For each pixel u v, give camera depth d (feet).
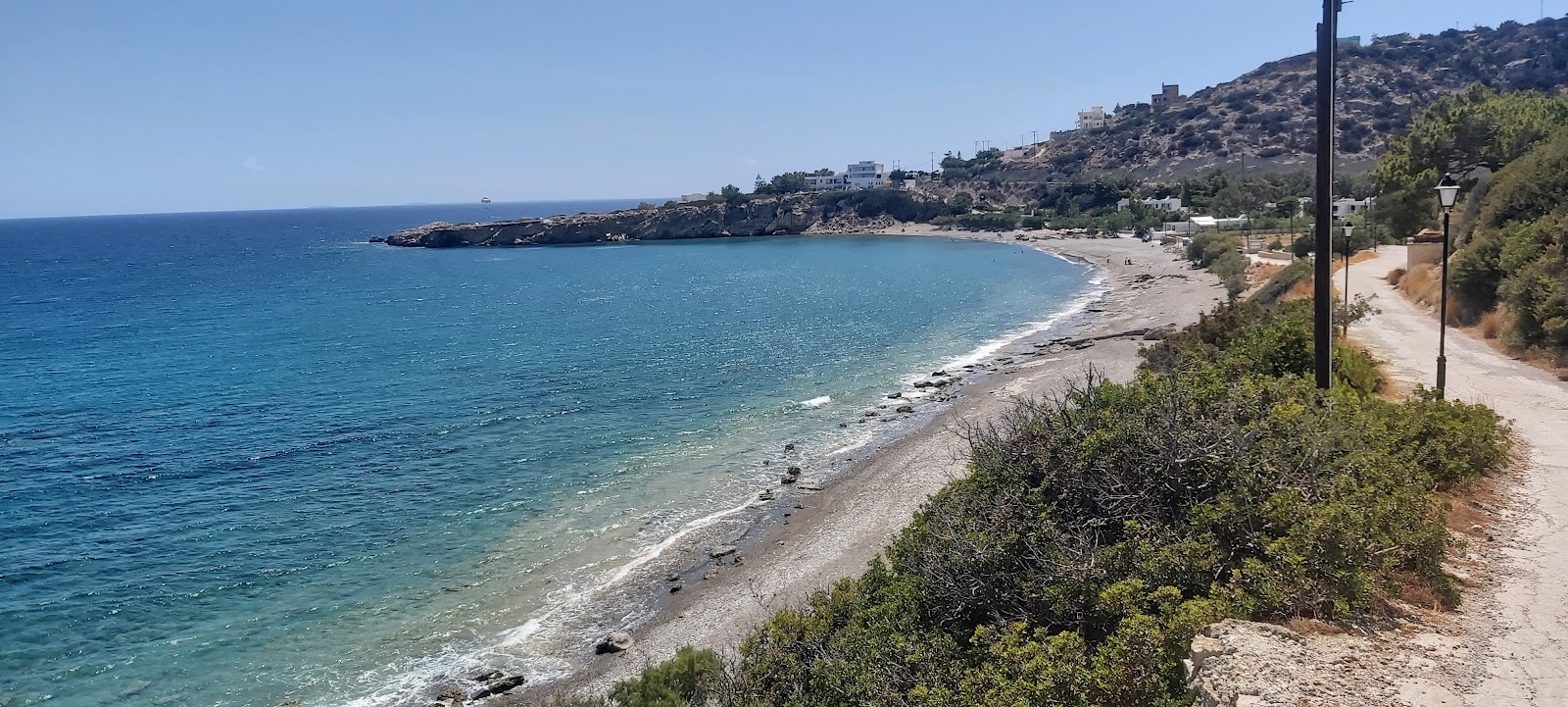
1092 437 43.57
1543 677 28.43
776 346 189.67
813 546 80.43
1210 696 27.37
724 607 69.92
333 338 211.00
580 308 268.00
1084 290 275.18
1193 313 193.67
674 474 103.19
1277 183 498.69
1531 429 61.46
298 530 88.28
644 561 79.97
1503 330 94.17
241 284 362.53
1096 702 30.17
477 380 156.87
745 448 112.68
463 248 622.54
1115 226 498.69
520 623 69.67
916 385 144.56
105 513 93.66
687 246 601.21
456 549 83.10
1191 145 653.30
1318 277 52.70
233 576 78.23
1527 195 117.80
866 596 45.85
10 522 91.30
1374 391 73.15
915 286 307.37
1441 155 190.29
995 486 46.55
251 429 126.41
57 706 59.57
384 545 84.17
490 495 96.99
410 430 123.54
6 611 72.13
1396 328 107.86
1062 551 38.70
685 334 208.74
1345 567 33.58
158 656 65.57
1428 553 35.60
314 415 133.80
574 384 152.25
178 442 119.96
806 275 369.71
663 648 64.28
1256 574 33.88
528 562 80.18
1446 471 48.34
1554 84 562.25
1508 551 39.91
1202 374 56.65
